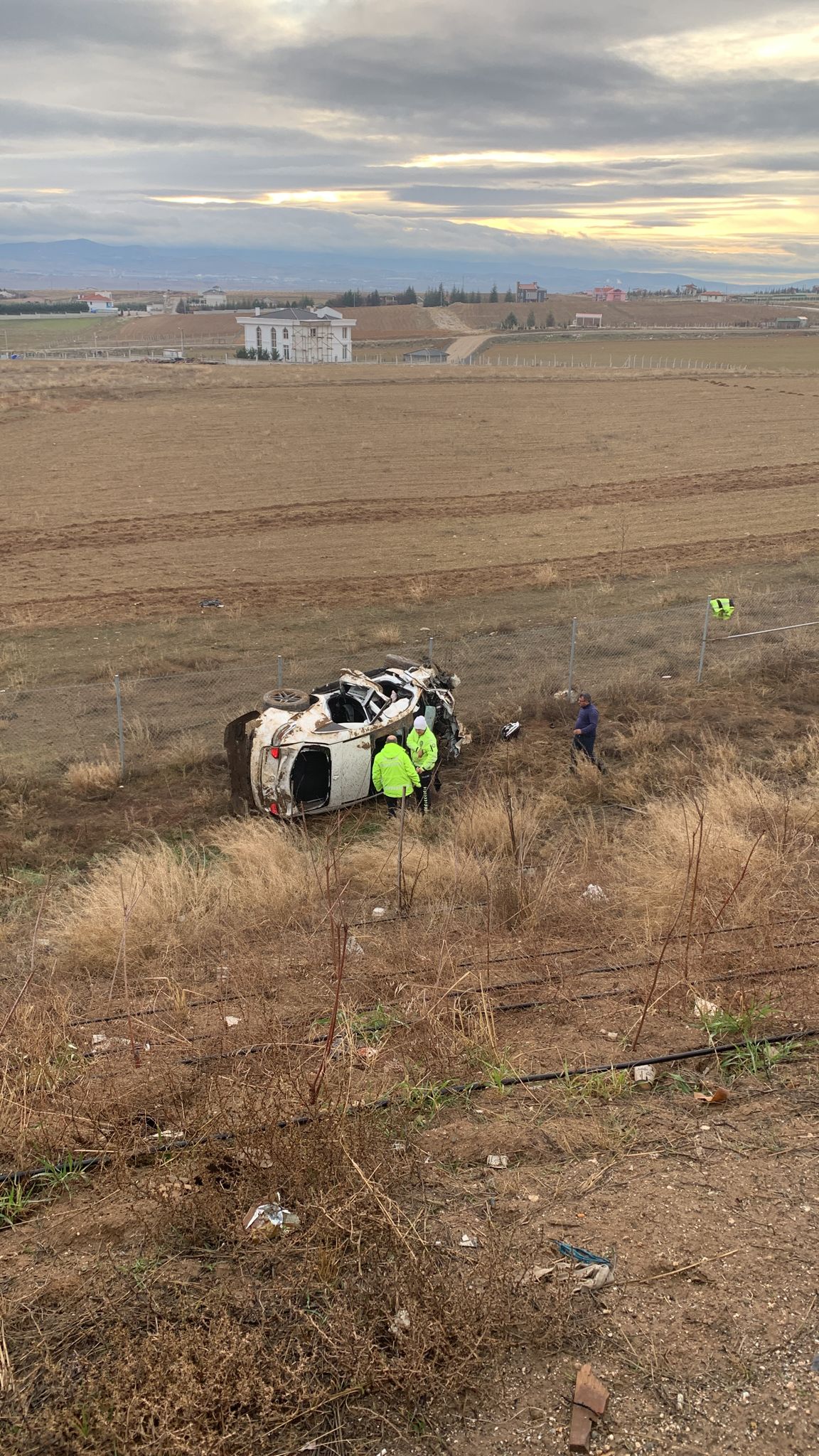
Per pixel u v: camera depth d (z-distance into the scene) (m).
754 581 25.56
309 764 13.13
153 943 8.10
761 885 7.89
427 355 138.00
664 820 10.16
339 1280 3.50
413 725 13.44
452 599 24.28
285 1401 3.01
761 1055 5.25
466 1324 3.19
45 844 12.14
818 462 43.41
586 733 13.58
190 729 16.08
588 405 62.94
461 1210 3.95
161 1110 4.83
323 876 9.73
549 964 6.98
